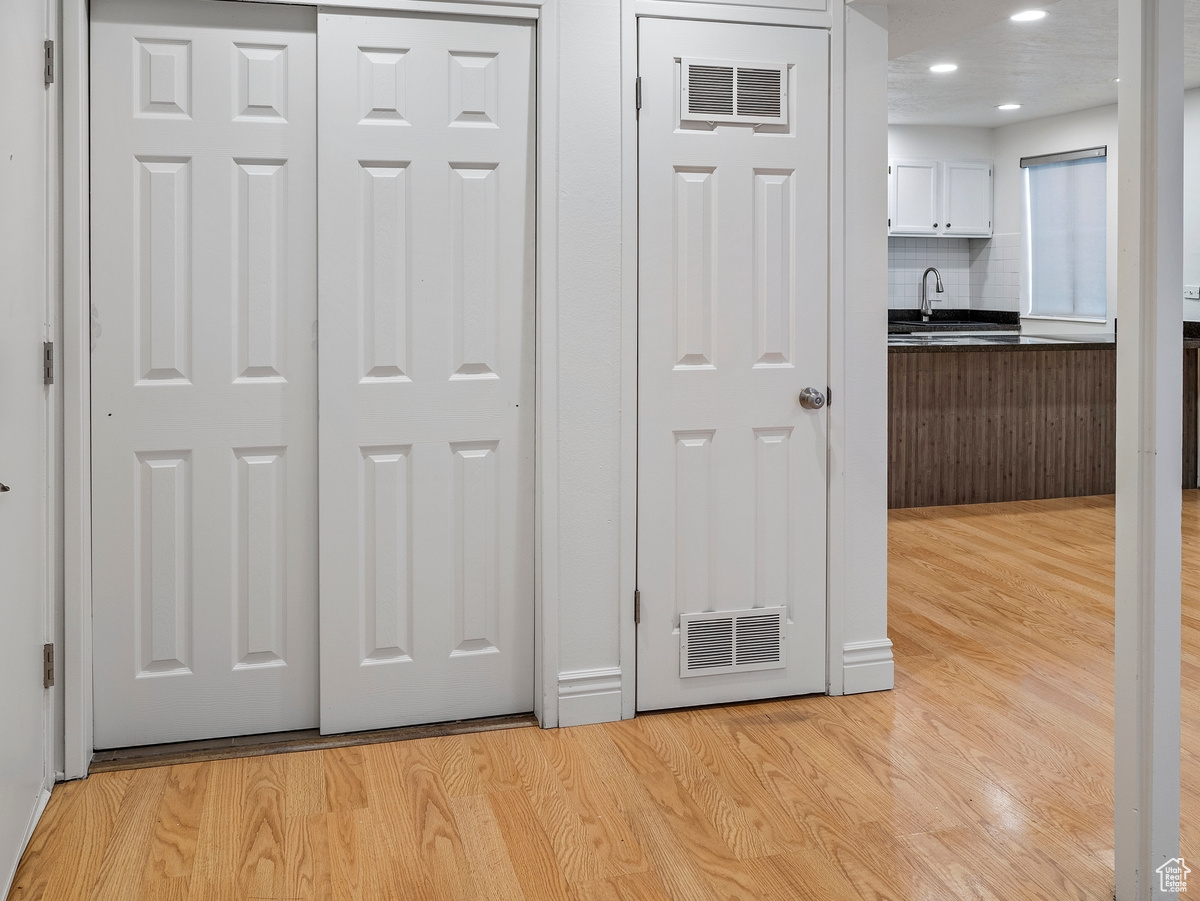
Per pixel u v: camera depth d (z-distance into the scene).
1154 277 1.85
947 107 6.91
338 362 2.64
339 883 2.03
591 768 2.54
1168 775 1.90
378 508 2.71
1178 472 1.88
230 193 2.57
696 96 2.76
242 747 2.65
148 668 2.64
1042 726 2.78
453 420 2.73
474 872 2.07
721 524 2.90
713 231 2.82
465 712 2.83
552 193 2.69
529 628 2.85
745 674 2.96
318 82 2.56
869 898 1.96
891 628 3.67
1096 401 6.09
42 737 2.35
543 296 2.71
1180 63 1.83
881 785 2.44
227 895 1.98
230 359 2.61
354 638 2.72
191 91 2.53
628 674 2.86
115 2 2.47
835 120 2.87
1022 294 7.65
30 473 2.22
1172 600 1.88
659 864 2.09
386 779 2.48
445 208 2.68
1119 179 1.89
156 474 2.59
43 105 2.31
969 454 5.88
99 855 2.12
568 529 2.78
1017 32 4.94
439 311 2.70
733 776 2.49
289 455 2.67
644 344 2.80
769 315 2.88
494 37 2.66
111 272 2.52
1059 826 2.23
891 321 8.01
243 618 2.68
